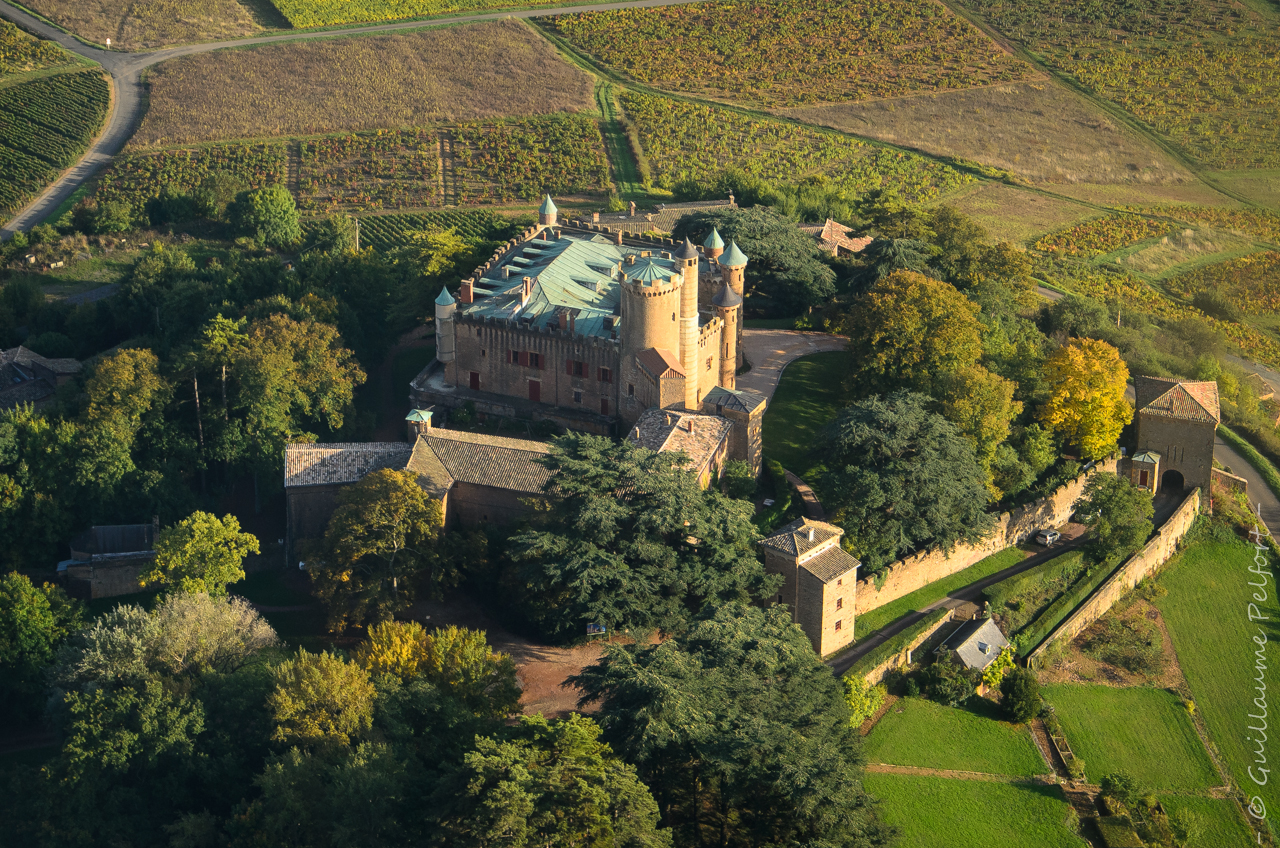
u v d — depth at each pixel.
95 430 145.12
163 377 152.88
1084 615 142.50
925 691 127.31
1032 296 194.50
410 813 92.12
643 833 86.56
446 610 130.38
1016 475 151.25
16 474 142.50
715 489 138.88
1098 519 150.62
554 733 91.12
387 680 105.88
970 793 116.25
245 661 111.56
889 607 136.75
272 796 94.44
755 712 98.88
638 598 119.69
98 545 140.38
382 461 141.25
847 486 133.38
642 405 150.00
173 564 125.38
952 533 136.88
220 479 157.62
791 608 126.19
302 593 135.12
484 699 108.75
